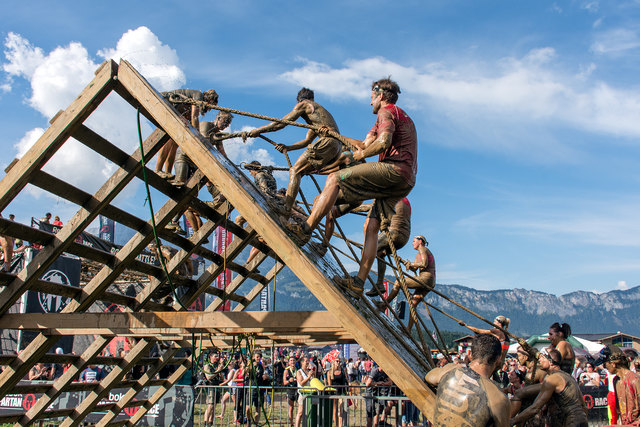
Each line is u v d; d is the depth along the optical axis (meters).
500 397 3.20
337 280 4.53
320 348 24.55
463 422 3.12
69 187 4.84
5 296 5.06
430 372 3.73
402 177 4.56
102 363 6.43
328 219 5.49
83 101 4.39
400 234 4.97
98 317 5.00
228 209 6.20
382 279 6.01
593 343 22.81
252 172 6.28
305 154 5.04
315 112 5.21
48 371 12.88
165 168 6.00
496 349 3.47
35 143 4.48
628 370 6.23
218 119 5.91
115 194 5.05
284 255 3.90
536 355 5.70
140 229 5.63
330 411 9.62
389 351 3.65
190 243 6.27
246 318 4.54
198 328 4.97
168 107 4.41
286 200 5.02
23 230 4.77
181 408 9.61
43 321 5.07
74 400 9.58
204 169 4.17
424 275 6.45
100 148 4.75
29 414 6.10
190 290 6.82
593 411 11.23
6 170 4.53
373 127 4.81
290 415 11.80
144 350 6.74
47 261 5.04
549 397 5.11
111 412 7.51
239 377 11.33
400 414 9.88
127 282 15.50
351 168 4.58
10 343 12.50
